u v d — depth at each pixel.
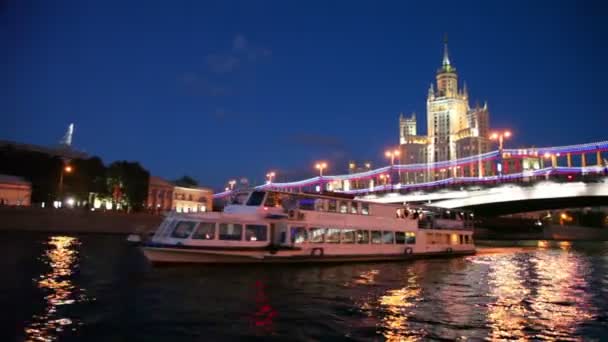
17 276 23.20
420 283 23.69
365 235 33.31
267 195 28.89
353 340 12.93
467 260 39.06
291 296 19.12
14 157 82.25
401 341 12.89
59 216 70.00
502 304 18.34
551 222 135.75
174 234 25.75
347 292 20.36
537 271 31.00
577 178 61.06
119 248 42.81
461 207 79.19
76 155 105.50
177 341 12.78
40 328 13.77
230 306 17.02
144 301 17.66
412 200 82.31
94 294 18.92
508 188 68.88
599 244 83.25
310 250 29.78
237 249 26.83
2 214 65.25
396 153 120.12
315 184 135.62
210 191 124.62
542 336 13.66
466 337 13.36
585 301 19.41
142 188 88.00
